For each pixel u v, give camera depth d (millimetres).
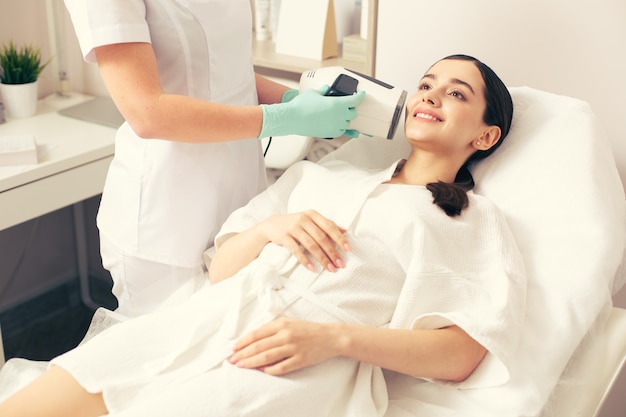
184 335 1170
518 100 1422
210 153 1370
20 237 2375
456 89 1336
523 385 1150
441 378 1185
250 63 1438
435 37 1638
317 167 1411
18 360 1356
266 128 1266
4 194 1750
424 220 1242
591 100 1494
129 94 1190
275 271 1224
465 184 1386
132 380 1105
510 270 1222
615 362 1193
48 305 2510
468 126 1337
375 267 1236
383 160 1556
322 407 1102
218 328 1171
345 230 1264
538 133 1373
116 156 1447
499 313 1161
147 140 1367
